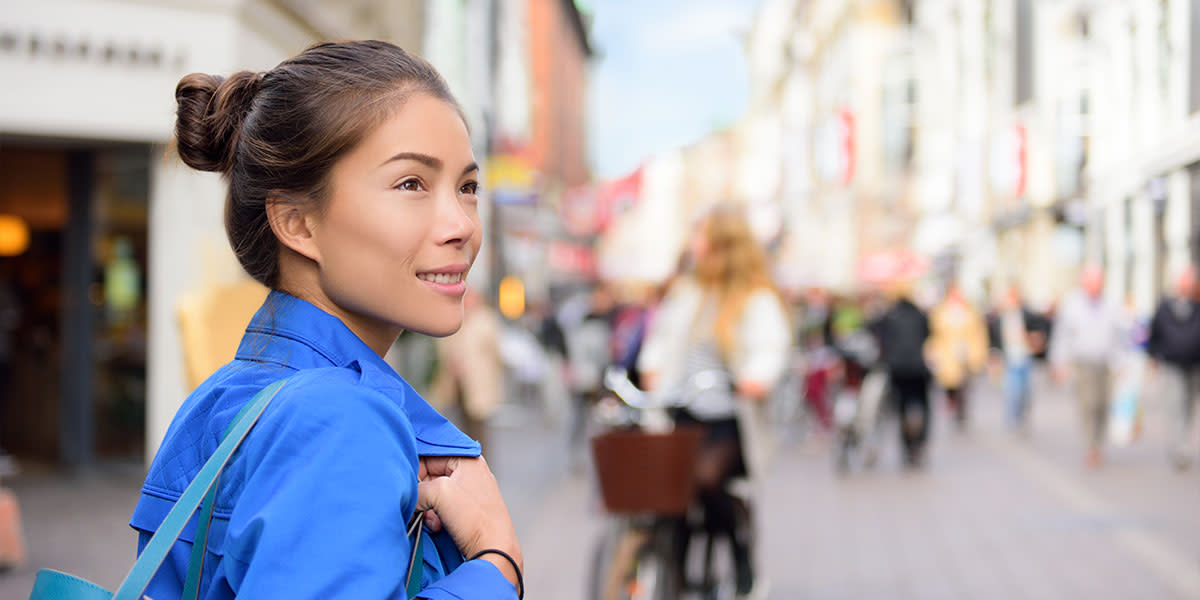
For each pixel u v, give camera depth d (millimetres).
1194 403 10477
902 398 11445
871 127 41531
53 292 9977
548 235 34562
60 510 7938
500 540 1062
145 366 9273
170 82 8867
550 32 51281
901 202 40625
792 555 7086
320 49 1095
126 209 9359
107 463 9555
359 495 903
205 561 967
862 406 11305
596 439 4020
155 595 1003
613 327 12242
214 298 4609
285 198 1062
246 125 1091
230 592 956
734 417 4457
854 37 41781
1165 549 6906
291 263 1103
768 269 4562
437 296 1058
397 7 13789
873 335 11594
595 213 35812
